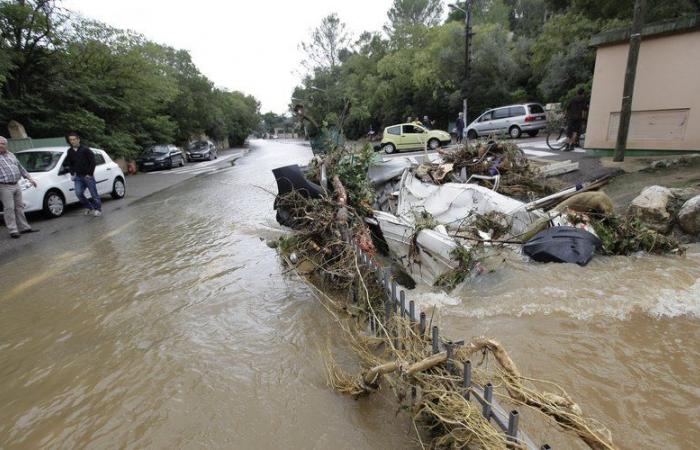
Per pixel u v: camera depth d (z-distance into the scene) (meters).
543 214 5.38
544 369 3.06
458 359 2.35
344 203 5.55
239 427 2.68
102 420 2.82
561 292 4.13
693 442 2.38
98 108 18.52
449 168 6.82
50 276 5.58
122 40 19.33
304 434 2.59
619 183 8.08
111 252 6.61
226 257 6.09
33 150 10.05
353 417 2.71
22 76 15.31
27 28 14.88
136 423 2.77
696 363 3.06
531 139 18.47
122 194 12.29
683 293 4.04
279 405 2.86
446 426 2.26
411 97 33.16
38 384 3.24
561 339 3.42
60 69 16.56
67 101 16.89
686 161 8.38
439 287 4.68
